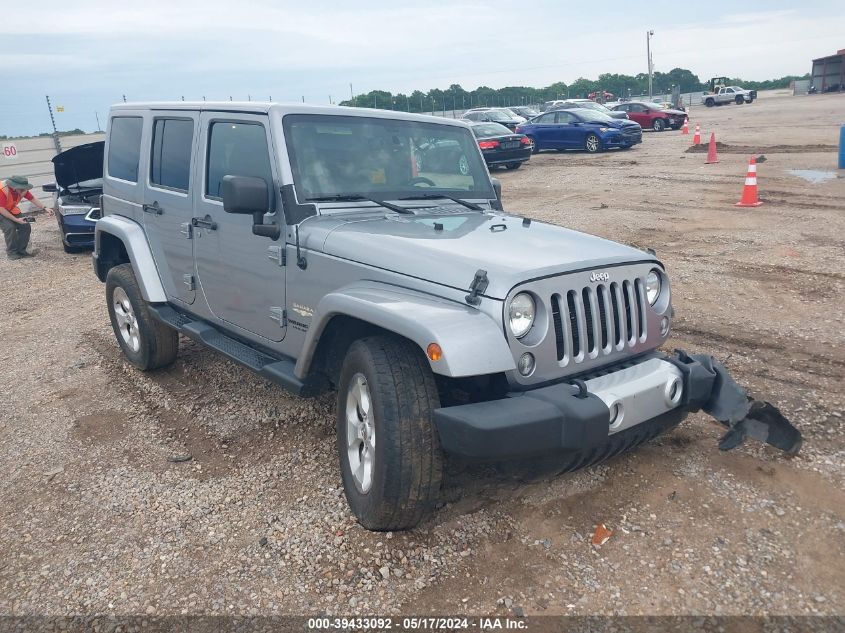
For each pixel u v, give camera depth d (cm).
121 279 571
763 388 487
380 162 438
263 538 350
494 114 2653
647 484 378
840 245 886
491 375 321
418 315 304
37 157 2123
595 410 296
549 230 395
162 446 459
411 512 321
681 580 304
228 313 469
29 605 314
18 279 1058
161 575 328
